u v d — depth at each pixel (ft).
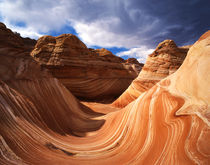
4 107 9.77
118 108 37.65
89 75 51.62
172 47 34.60
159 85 12.60
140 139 9.04
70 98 26.63
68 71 48.06
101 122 17.97
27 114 11.78
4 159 6.14
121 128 11.82
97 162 8.04
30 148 8.09
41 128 11.68
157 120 8.95
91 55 55.67
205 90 7.23
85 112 26.23
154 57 36.52
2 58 18.49
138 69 71.51
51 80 25.00
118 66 63.67
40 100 17.33
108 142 10.85
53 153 8.62
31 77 20.39
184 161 5.64
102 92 53.78
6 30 22.11
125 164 7.48
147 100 11.49
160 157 6.76
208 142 5.47
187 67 9.77
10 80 16.35
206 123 6.17
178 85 10.17
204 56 8.20
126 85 61.31
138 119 10.55
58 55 47.75
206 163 4.95
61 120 17.31
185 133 6.64
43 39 51.26
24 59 22.77
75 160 8.21
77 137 13.88
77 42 52.49
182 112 7.89
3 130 7.79
